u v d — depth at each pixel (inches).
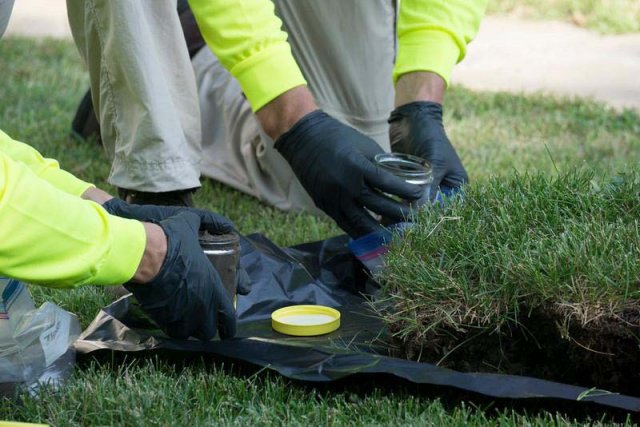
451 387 149.9
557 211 169.5
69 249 135.6
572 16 654.5
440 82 220.8
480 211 175.5
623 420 143.5
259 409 150.9
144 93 195.2
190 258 153.2
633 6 658.2
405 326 163.2
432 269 163.9
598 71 525.7
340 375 153.0
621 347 148.6
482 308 157.2
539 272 152.6
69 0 205.6
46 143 335.0
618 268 149.5
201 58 309.7
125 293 190.5
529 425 140.7
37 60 491.8
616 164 325.4
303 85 199.2
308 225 260.2
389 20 261.9
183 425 144.0
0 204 128.9
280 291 197.6
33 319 159.5
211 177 300.0
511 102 436.8
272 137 201.6
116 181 207.3
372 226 195.3
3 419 147.4
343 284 206.1
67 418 147.3
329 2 250.4
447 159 206.8
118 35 192.5
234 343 165.2
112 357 165.0
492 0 692.1
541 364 159.5
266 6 197.2
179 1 308.2
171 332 161.0
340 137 193.0
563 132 384.5
